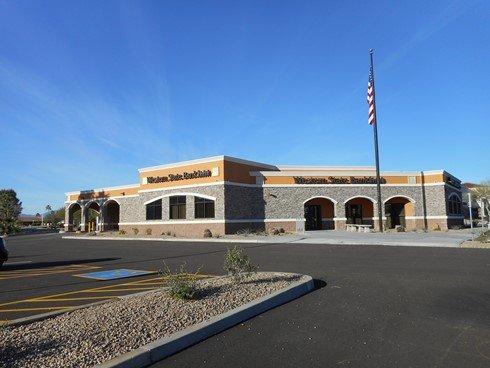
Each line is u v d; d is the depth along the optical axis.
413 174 38.88
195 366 5.47
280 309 8.16
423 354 5.75
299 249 20.45
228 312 7.30
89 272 14.18
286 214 35.81
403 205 39.47
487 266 13.38
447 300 8.76
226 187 33.31
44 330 6.35
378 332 6.71
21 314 8.14
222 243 26.31
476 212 55.28
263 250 20.45
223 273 13.09
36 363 5.10
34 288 11.20
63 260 18.72
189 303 7.89
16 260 19.41
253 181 35.75
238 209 34.03
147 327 6.48
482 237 22.98
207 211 34.09
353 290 9.90
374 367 5.35
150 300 8.19
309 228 37.59
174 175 36.72
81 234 46.25
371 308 8.19
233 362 5.58
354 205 39.06
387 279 11.27
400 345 6.11
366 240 23.86
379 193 32.97
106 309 7.58
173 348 5.92
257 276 10.84
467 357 5.62
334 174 37.34
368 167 38.25
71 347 5.61
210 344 6.25
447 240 23.09
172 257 18.56
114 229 52.91
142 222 39.47
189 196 35.31
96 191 50.66
